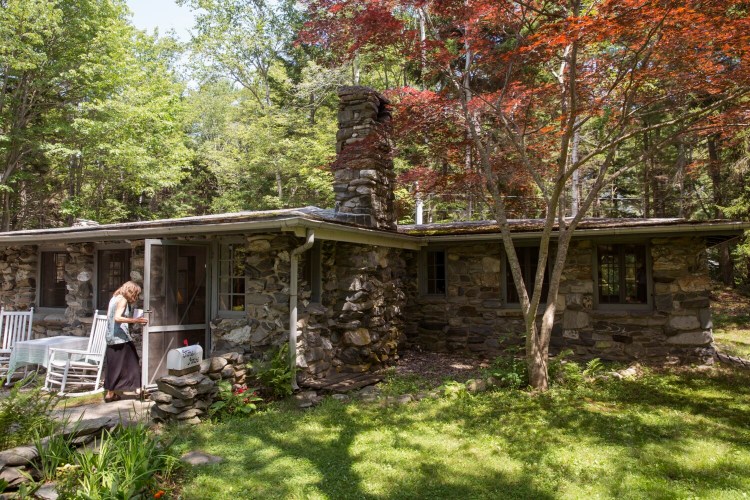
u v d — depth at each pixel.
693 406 5.68
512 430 4.89
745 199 13.92
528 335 6.58
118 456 3.43
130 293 6.21
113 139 15.73
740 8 5.98
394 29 6.53
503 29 6.97
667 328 8.04
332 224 6.46
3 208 17.06
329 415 5.40
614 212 20.72
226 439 4.64
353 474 3.90
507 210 12.93
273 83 22.83
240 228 5.97
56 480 3.35
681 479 3.78
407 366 8.36
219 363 5.59
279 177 20.53
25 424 3.84
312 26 6.78
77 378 7.23
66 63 14.79
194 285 7.03
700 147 15.64
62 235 7.64
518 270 6.72
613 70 6.96
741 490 3.56
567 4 6.40
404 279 9.83
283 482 3.74
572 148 13.40
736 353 9.16
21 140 14.75
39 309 9.08
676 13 4.99
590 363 7.41
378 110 9.16
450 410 5.57
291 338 6.39
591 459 4.16
